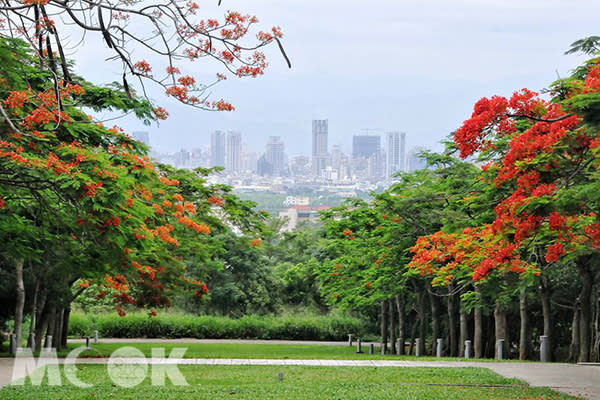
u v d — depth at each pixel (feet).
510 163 46.57
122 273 66.74
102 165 47.24
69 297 89.71
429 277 97.86
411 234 90.48
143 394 47.78
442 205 86.79
